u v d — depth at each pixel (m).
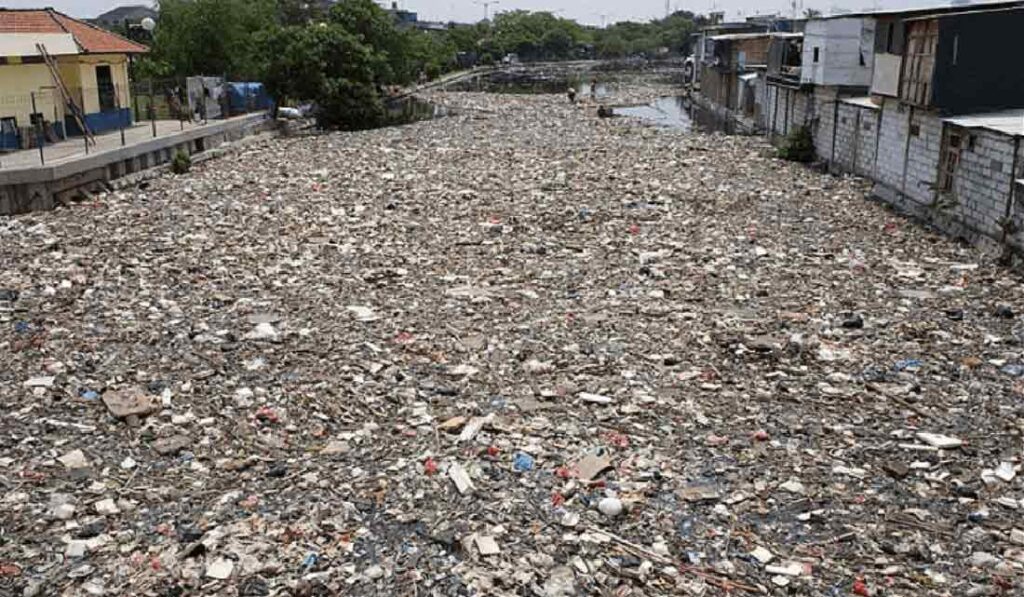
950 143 24.23
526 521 9.73
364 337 15.67
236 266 20.42
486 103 69.81
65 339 15.39
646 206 27.25
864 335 15.59
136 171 32.62
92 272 19.72
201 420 12.31
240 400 12.92
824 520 9.80
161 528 9.65
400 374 13.88
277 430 12.03
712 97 68.81
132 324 16.23
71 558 9.12
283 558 9.06
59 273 19.55
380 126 55.53
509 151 40.28
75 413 12.50
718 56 64.19
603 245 22.41
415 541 9.38
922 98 25.52
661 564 8.98
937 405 12.73
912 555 9.12
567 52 159.00
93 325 16.16
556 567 8.92
